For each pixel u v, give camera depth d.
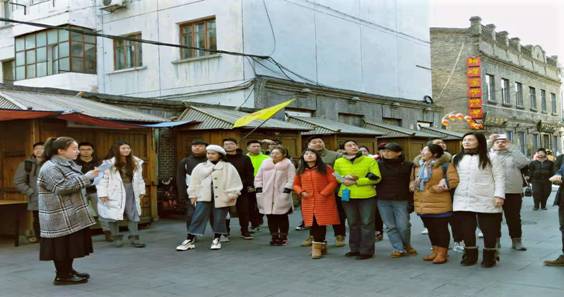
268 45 17.20
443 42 29.83
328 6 19.88
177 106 14.31
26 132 9.98
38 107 10.05
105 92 19.27
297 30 18.39
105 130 11.30
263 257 8.10
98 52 19.39
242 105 16.41
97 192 9.03
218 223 8.91
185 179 9.30
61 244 6.20
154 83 18.20
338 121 19.67
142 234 10.77
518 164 8.09
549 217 12.26
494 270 6.80
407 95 24.22
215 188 8.84
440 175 7.21
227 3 16.66
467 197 6.95
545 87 38.81
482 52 29.16
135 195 9.27
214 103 16.95
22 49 20.12
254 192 10.20
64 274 6.53
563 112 42.31
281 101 17.30
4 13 22.66
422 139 21.33
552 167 13.82
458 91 29.34
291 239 9.84
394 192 7.71
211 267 7.43
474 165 6.91
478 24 28.98
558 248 8.24
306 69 18.64
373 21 22.31
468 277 6.47
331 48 19.86
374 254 8.10
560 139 40.94
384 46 22.88
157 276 6.91
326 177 7.98
